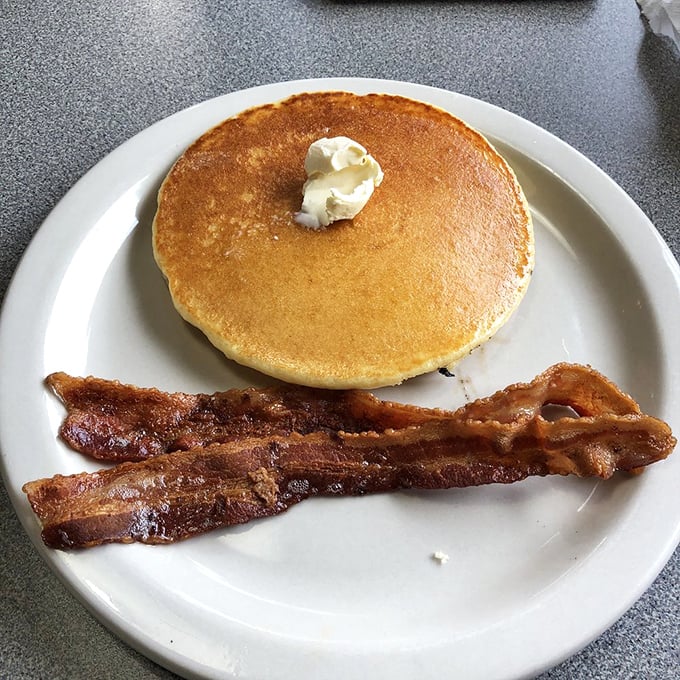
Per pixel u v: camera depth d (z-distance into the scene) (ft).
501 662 0.69
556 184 1.10
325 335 0.89
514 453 0.82
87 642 0.74
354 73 1.37
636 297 0.99
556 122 1.31
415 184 1.02
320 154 0.96
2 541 0.81
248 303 0.92
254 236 0.97
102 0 1.49
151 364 0.93
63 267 0.96
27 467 0.80
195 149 1.07
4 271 1.03
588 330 0.99
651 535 0.77
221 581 0.76
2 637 0.74
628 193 1.19
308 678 0.67
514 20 1.51
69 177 1.16
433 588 0.77
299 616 0.74
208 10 1.48
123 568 0.74
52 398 0.85
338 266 0.94
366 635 0.72
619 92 1.37
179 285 0.94
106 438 0.84
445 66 1.40
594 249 1.05
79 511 0.75
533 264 0.99
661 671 0.75
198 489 0.80
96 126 1.24
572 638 0.71
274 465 0.82
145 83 1.32
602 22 1.52
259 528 0.80
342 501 0.83
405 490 0.84
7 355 0.87
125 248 1.03
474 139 1.09
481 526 0.82
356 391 0.88
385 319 0.90
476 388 0.93
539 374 0.92
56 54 1.37
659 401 0.89
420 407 0.88
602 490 0.84
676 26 1.44
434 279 0.93
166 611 0.71
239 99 1.16
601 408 0.86
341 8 1.51
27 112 1.26
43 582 0.78
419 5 1.52
